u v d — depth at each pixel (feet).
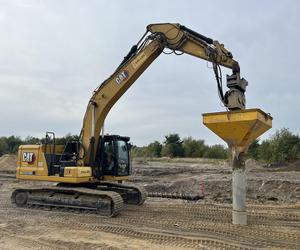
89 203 32.09
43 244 22.31
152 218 29.89
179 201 40.34
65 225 27.58
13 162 98.73
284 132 102.63
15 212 33.17
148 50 33.04
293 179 49.21
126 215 31.30
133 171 76.64
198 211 32.58
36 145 36.55
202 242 22.43
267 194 44.68
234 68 28.53
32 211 33.63
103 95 35.01
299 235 23.89
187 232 24.91
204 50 30.07
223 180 49.65
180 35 31.50
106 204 31.07
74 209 33.22
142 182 58.49
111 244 22.11
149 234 24.54
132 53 34.68
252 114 24.84
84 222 28.63
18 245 22.13
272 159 100.07
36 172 35.60
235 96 27.07
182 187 50.19
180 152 155.33
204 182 49.83
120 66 34.63
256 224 27.04
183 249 20.89
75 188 33.63
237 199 27.02
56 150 37.81
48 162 35.32
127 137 38.09
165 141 162.30
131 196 36.70
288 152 98.99
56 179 34.06
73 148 36.24
